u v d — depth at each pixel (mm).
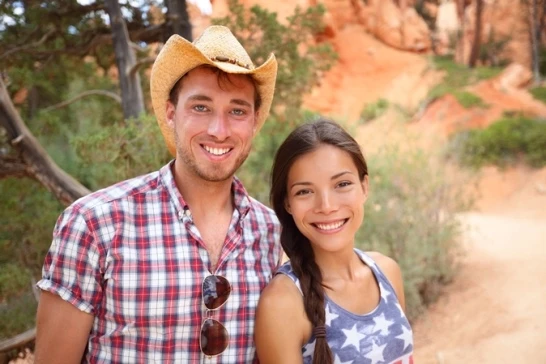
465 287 8758
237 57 2037
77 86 8773
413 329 8164
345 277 2145
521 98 24406
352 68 31594
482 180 17688
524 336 7137
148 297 1867
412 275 8336
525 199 16281
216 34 2057
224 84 1968
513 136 19250
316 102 27656
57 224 1907
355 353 1970
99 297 1881
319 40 31906
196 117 1979
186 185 2053
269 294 1984
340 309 2020
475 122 22703
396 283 2355
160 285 1878
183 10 7105
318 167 2037
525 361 6684
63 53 7051
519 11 32406
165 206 1961
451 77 27906
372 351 1990
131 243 1889
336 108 28172
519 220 14180
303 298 1996
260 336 1969
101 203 1895
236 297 1988
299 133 2086
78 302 1851
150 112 7887
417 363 7352
